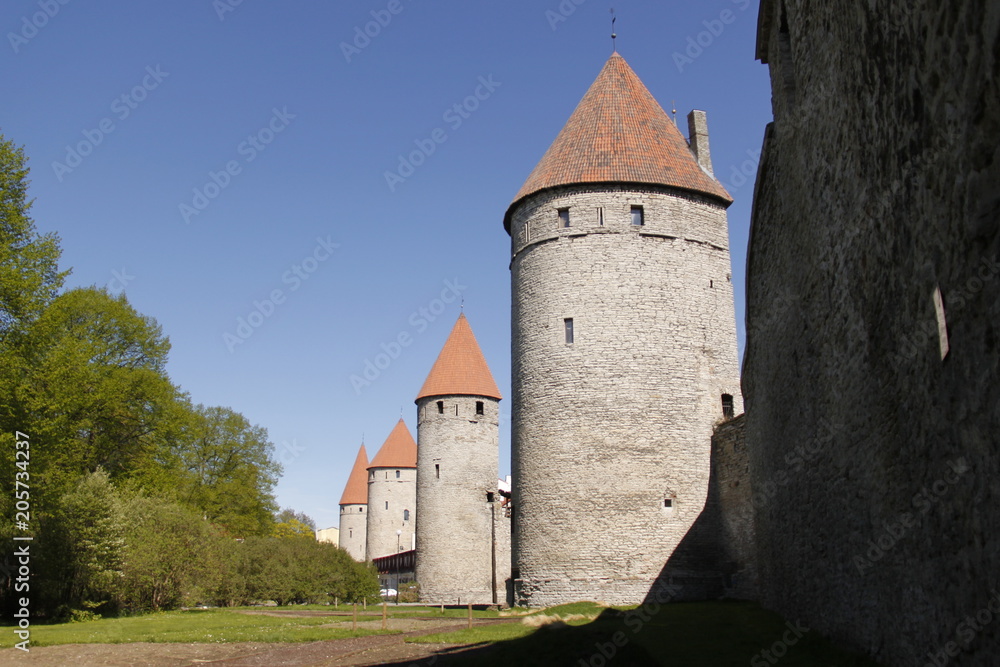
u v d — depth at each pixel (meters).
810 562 12.82
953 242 5.82
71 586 24.38
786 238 13.77
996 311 5.13
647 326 26.53
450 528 48.75
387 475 75.94
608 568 24.91
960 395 5.94
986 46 4.91
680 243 27.55
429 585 48.41
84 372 27.12
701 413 26.30
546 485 26.19
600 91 30.17
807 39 11.03
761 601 19.02
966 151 5.38
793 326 13.44
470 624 18.61
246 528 47.84
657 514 25.12
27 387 21.86
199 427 42.03
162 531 30.03
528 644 10.94
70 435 26.47
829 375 10.96
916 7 6.01
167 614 27.33
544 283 27.64
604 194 27.56
